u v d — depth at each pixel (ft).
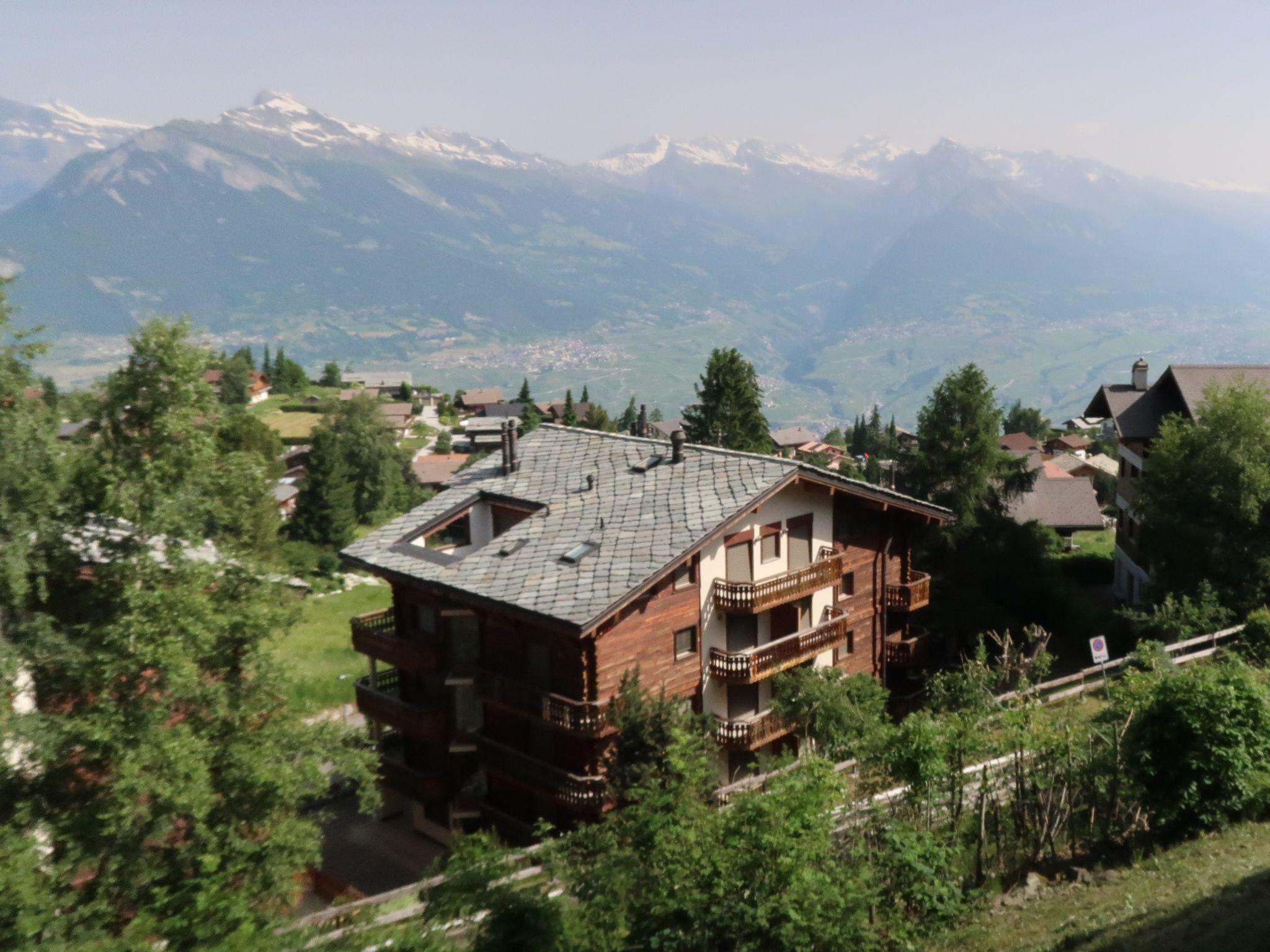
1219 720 66.64
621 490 107.14
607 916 56.54
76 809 62.64
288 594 79.05
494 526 115.34
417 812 109.91
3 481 64.44
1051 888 63.57
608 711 85.15
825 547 111.96
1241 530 118.83
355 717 141.38
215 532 78.89
